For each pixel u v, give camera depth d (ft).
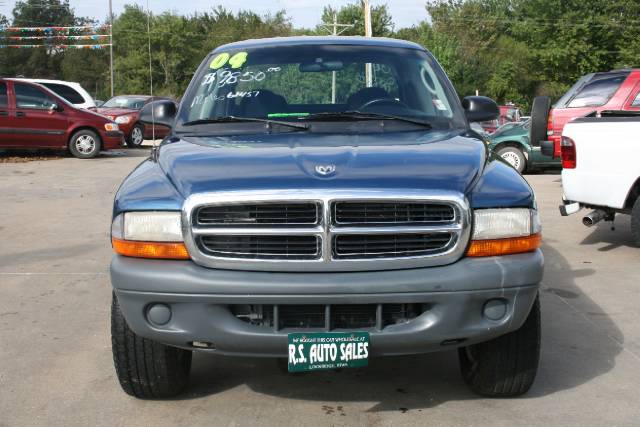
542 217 30.04
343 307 10.36
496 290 10.30
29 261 22.24
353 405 11.95
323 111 14.14
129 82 194.59
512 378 11.73
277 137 12.84
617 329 15.78
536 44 176.24
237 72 14.96
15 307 17.54
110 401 12.19
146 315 10.48
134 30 196.95
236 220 10.29
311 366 10.23
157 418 11.52
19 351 14.55
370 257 10.27
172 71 195.72
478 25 224.12
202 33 228.63
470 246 10.46
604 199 22.79
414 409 11.76
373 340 10.25
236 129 13.53
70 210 31.30
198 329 10.30
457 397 12.23
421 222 10.32
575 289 19.02
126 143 69.00
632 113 23.85
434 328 10.27
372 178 10.44
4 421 11.44
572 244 24.67
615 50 165.78
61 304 17.81
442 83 14.93
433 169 10.85
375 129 13.38
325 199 10.12
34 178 42.42
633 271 20.89
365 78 14.70
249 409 11.82
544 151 29.58
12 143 53.16
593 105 38.42
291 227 10.20
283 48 15.46
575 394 12.31
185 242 10.35
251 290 10.07
